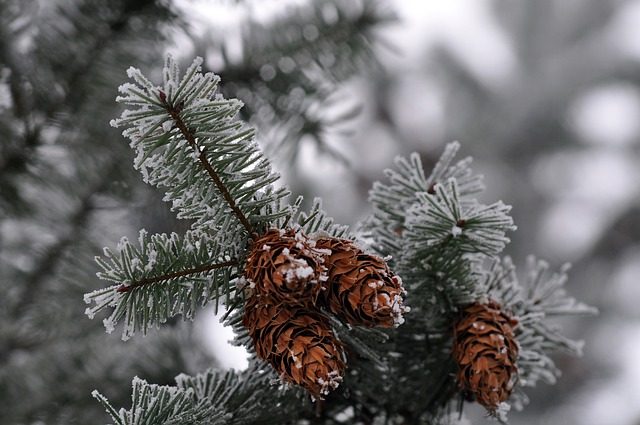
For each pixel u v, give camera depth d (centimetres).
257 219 118
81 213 179
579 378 356
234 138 117
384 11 171
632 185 415
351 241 118
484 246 121
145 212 180
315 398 118
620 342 374
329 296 116
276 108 167
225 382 123
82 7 160
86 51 161
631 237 408
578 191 420
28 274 179
